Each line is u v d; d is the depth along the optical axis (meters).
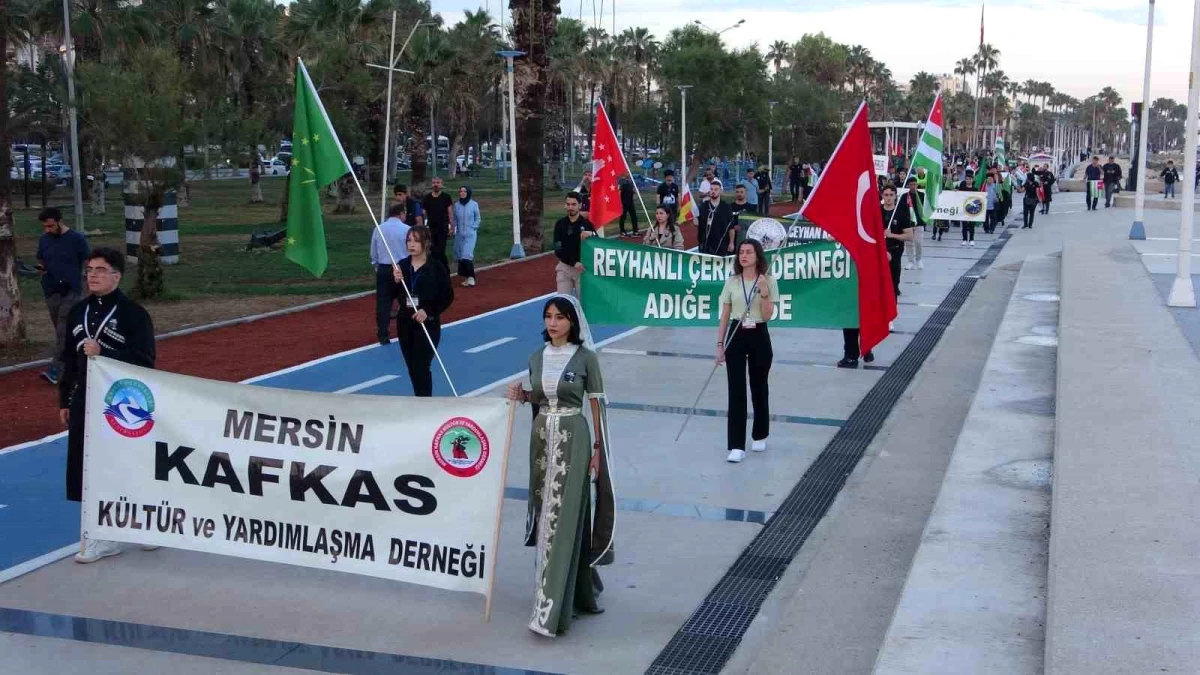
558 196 58.97
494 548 5.92
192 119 25.02
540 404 5.93
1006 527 6.75
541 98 27.27
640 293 11.73
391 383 12.28
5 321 14.43
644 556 7.00
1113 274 18.98
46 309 18.52
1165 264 21.64
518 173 27.55
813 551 7.07
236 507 6.37
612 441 9.76
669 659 5.55
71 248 12.05
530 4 26.75
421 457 6.00
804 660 5.44
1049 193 42.59
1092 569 5.27
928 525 6.83
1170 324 13.32
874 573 6.59
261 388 6.27
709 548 7.15
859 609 6.07
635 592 6.43
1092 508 6.21
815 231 17.66
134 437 6.56
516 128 27.31
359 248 29.48
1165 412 8.61
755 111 54.06
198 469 6.43
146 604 6.21
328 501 6.18
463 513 5.96
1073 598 4.91
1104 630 4.57
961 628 5.27
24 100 42.97
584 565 5.95
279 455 6.25
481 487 5.93
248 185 68.38
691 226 35.25
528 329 16.14
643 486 8.45
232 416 6.34
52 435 10.04
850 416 10.75
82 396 6.84
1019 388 10.93
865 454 9.36
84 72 24.52
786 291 10.92
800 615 5.99
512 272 23.69
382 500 6.08
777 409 11.02
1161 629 4.57
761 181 36.28
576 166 100.06
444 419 5.96
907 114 133.50
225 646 5.67
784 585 6.51
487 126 87.75
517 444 9.52
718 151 55.28
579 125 95.38
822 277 10.84
